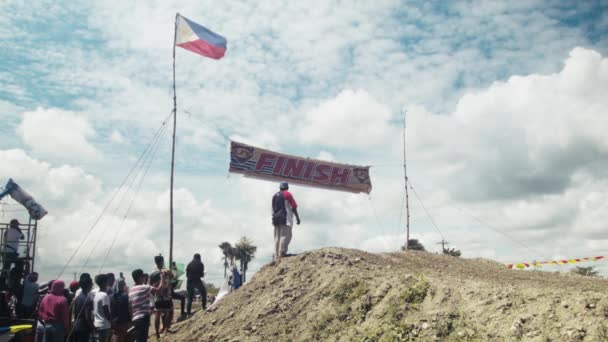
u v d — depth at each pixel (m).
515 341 6.21
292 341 8.73
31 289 11.02
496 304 7.10
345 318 8.72
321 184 17.30
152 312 11.01
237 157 15.91
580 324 5.91
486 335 6.59
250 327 9.77
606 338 5.52
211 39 17.55
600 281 9.72
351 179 17.88
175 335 10.98
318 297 9.80
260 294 10.98
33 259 12.59
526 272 11.34
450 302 7.68
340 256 11.33
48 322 8.47
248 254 57.88
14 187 12.73
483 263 12.98
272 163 16.52
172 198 15.45
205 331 10.50
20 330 9.71
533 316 6.48
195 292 13.80
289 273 11.27
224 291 13.42
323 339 8.43
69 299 10.88
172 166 15.73
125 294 10.02
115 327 9.82
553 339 5.91
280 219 12.45
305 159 17.03
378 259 11.77
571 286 8.48
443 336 6.98
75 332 8.87
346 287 9.54
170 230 15.21
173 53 16.91
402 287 8.63
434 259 12.75
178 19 17.27
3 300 10.91
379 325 7.91
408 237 18.33
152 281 11.25
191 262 13.20
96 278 9.23
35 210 12.88
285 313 9.80
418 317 7.62
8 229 11.99
